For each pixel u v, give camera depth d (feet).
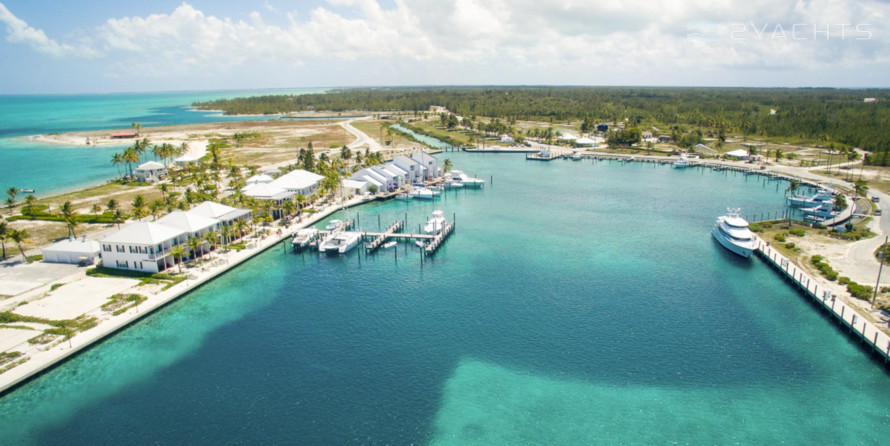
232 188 576.20
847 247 378.94
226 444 185.47
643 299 305.12
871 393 215.51
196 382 223.51
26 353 236.02
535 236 435.94
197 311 291.79
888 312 268.21
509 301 303.68
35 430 193.77
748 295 309.83
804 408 206.28
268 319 282.15
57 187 623.36
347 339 259.60
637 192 618.03
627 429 194.08
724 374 228.43
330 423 196.75
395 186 618.44
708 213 513.45
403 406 207.10
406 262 373.20
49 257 352.28
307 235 407.85
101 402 209.97
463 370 231.91
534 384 221.25
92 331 257.75
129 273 332.80
